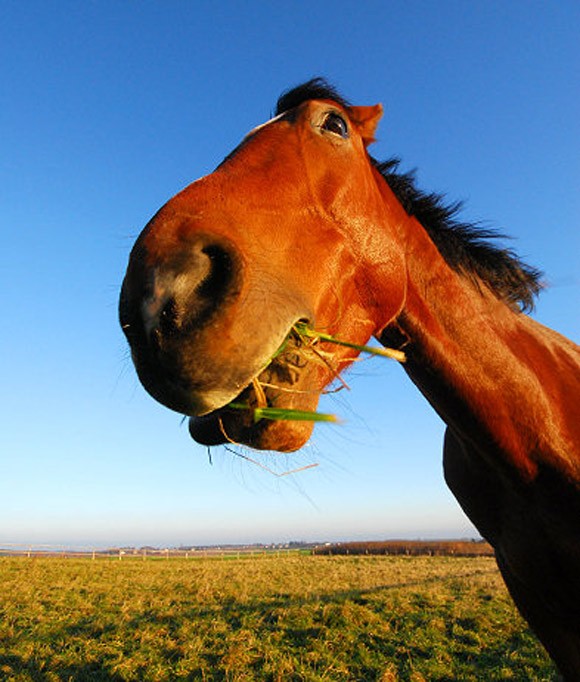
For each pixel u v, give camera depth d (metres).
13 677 2.29
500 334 0.77
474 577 5.32
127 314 0.48
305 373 0.55
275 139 0.66
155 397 0.48
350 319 0.65
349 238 0.64
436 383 0.75
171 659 2.52
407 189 0.79
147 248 0.49
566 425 0.75
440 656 2.61
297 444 0.55
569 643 0.83
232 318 0.46
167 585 5.19
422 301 0.73
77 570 6.46
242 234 0.53
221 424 0.55
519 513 0.79
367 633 2.94
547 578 0.78
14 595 4.38
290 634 2.93
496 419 0.73
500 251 0.84
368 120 0.77
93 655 2.58
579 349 0.95
